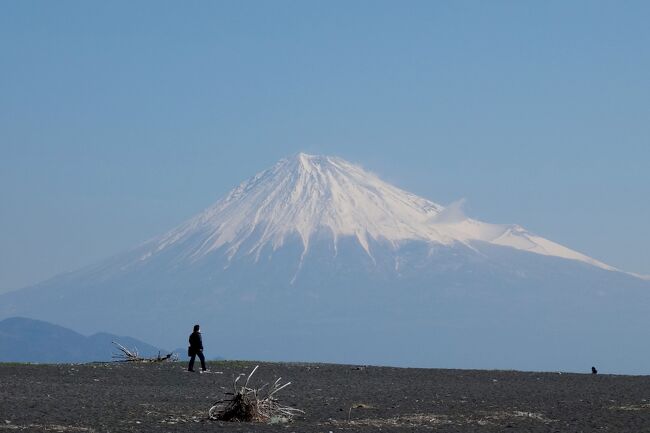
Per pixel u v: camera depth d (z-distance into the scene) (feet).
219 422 202.80
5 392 247.09
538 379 322.75
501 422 208.95
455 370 357.41
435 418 213.46
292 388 277.64
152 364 348.79
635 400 251.19
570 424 206.08
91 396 243.60
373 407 232.12
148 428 191.42
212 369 332.19
